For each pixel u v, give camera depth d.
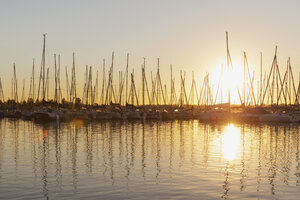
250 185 20.09
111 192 18.48
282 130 62.53
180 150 34.50
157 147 36.81
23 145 38.25
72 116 90.44
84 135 50.53
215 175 22.64
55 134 52.16
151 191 18.67
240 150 34.91
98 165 26.16
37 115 87.12
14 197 17.56
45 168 24.94
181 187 19.48
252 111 89.44
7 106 122.81
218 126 73.88
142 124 78.62
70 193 18.28
